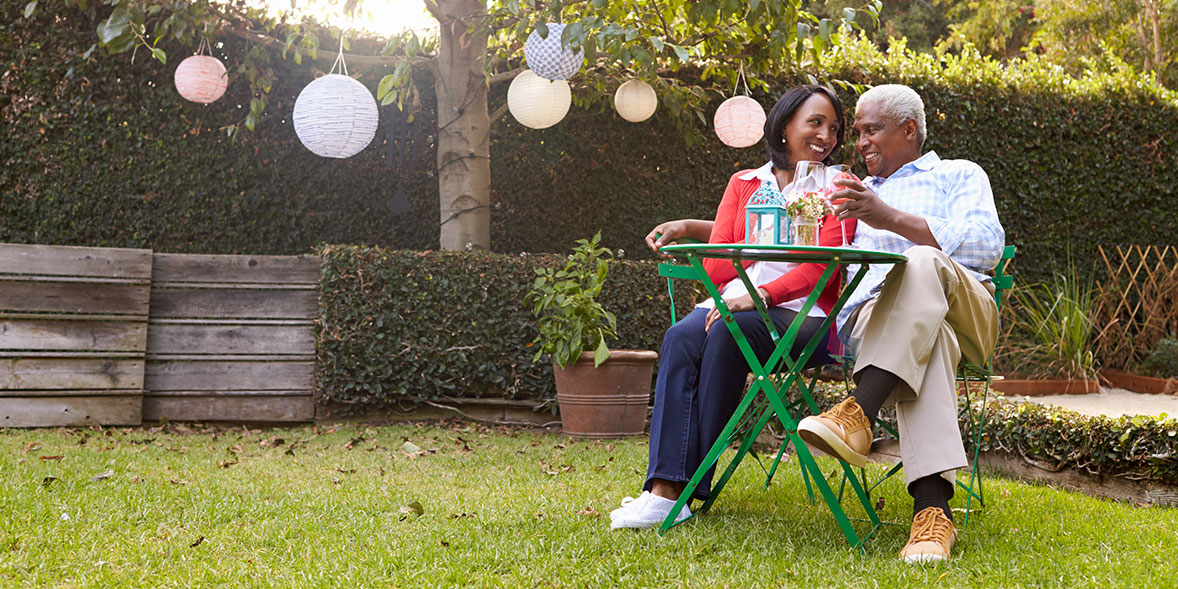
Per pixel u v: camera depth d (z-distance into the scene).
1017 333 6.90
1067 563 2.08
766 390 2.35
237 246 5.71
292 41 5.12
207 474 3.32
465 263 5.16
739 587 1.92
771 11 4.47
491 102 6.05
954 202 2.64
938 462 2.16
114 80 5.47
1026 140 6.89
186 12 4.82
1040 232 6.99
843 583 1.94
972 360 2.40
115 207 5.52
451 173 5.57
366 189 5.91
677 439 2.52
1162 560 2.13
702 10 4.47
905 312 2.18
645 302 5.33
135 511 2.60
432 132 6.02
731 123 5.18
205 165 5.65
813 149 2.79
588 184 6.16
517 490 3.12
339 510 2.70
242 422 5.02
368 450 4.11
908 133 2.80
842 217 2.35
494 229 6.09
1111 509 2.86
